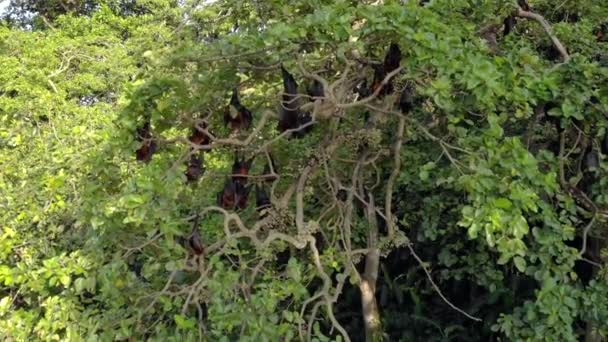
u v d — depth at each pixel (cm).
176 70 316
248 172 312
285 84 295
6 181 453
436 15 272
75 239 418
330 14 255
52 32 930
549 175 276
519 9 337
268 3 341
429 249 521
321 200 379
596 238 366
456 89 279
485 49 283
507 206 259
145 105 283
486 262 441
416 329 551
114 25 1024
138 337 322
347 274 338
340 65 321
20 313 383
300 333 312
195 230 298
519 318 350
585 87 289
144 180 265
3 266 393
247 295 304
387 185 383
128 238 318
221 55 276
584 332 414
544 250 317
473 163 268
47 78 667
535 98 286
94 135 441
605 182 319
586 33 367
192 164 304
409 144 411
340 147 354
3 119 512
